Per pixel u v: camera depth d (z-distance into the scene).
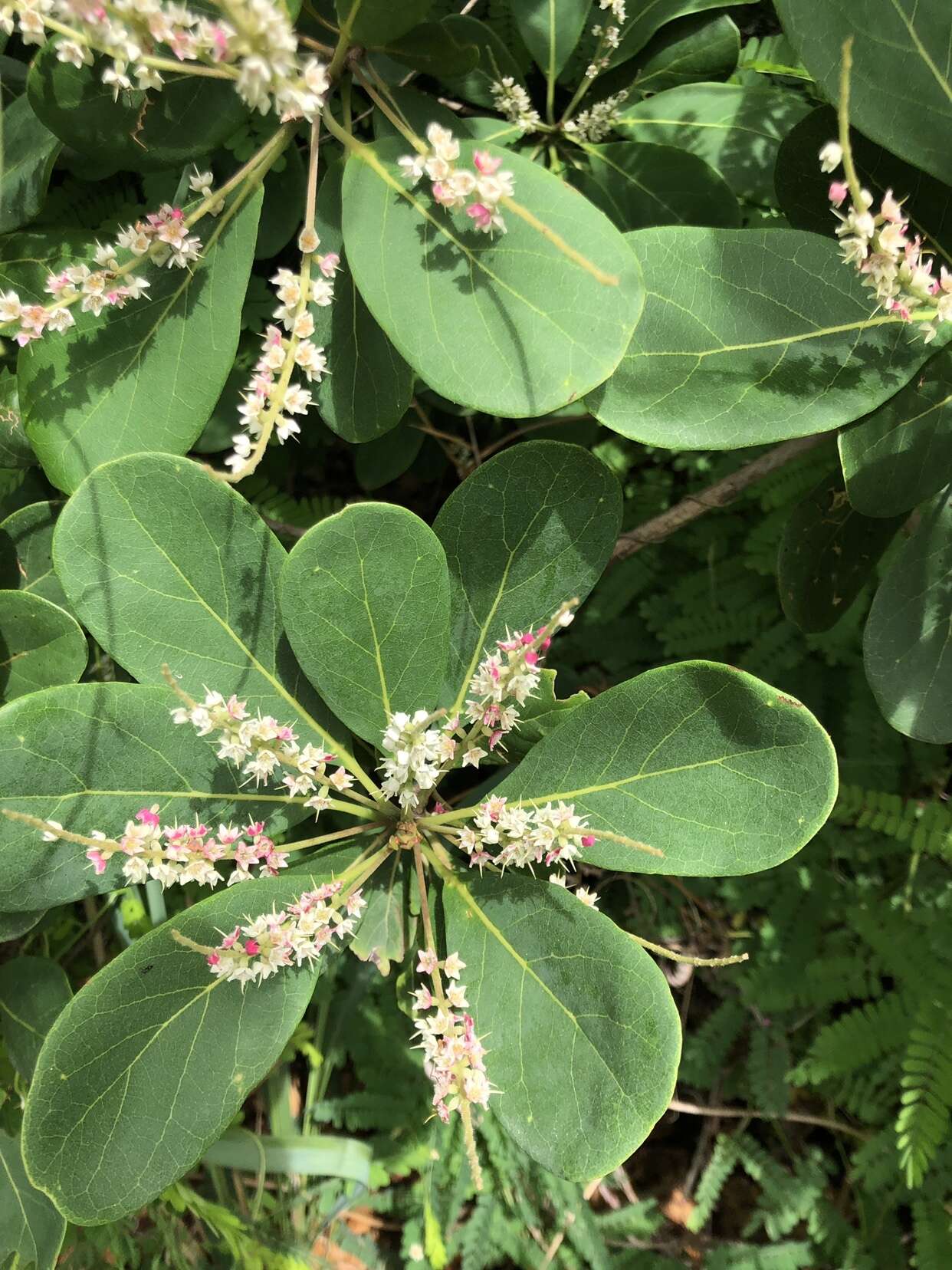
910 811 0.41
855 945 0.44
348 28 0.20
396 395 0.23
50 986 0.26
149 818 0.19
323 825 0.37
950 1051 0.39
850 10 0.19
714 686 0.20
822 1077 0.42
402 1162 0.42
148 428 0.21
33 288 0.24
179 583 0.21
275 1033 0.20
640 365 0.20
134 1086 0.19
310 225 0.20
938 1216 0.40
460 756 0.22
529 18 0.27
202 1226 0.39
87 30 0.17
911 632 0.23
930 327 0.19
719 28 0.28
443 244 0.19
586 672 0.46
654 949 0.20
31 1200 0.25
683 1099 0.47
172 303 0.21
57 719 0.20
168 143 0.22
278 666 0.22
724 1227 0.45
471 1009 0.21
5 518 0.30
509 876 0.22
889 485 0.22
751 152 0.29
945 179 0.19
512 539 0.22
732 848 0.20
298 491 0.42
